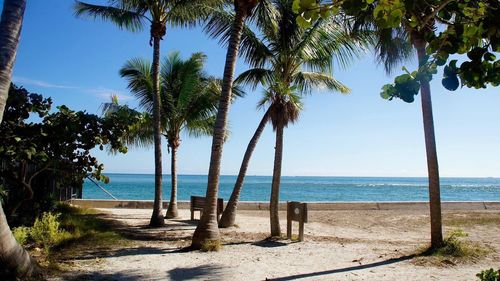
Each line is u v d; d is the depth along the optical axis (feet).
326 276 24.02
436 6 7.16
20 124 30.04
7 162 30.78
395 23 7.08
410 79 7.10
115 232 38.60
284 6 41.63
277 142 40.14
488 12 7.01
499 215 58.70
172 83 57.52
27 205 36.78
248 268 25.81
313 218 56.75
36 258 25.75
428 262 27.37
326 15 7.04
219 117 33.27
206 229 32.32
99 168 34.01
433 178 31.17
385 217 57.77
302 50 42.83
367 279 23.29
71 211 52.08
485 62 6.88
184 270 25.00
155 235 39.04
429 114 31.35
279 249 32.99
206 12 45.32
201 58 56.85
